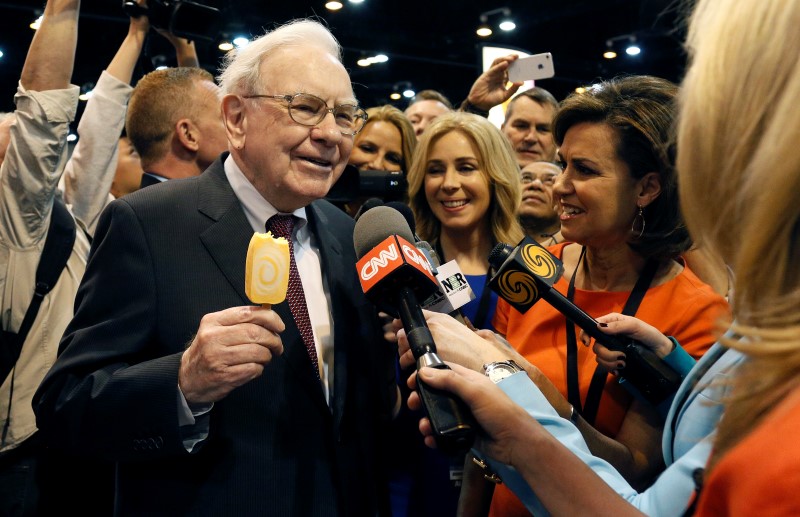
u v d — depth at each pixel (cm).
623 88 172
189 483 149
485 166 269
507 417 98
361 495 164
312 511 153
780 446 56
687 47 73
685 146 69
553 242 315
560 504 95
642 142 166
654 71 961
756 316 64
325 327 172
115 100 290
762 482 55
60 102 235
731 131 64
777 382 60
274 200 168
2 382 232
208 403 145
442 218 272
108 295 156
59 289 244
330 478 158
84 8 698
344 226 193
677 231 170
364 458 166
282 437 154
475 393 98
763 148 61
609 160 169
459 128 272
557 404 152
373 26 871
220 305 157
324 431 160
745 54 63
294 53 162
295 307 166
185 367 140
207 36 319
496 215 275
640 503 101
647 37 850
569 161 175
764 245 61
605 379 166
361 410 168
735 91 64
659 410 153
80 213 283
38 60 237
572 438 113
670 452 111
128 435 144
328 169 165
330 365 169
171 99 278
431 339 116
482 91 371
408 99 1135
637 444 159
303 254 178
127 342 152
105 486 222
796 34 61
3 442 229
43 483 225
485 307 246
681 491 94
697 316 164
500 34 887
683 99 71
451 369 105
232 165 175
